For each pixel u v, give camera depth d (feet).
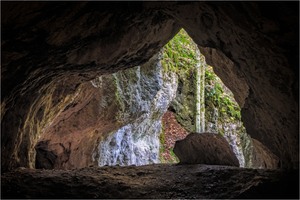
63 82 28.27
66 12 16.70
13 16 14.53
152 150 54.70
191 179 19.61
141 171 23.49
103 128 39.78
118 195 16.72
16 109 21.26
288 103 15.70
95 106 35.76
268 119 19.63
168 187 18.39
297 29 12.64
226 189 16.79
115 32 21.61
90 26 19.43
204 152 25.61
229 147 24.63
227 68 26.48
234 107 59.62
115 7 18.48
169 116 68.80
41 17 15.94
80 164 39.42
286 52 13.91
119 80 38.06
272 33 13.89
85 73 27.71
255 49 16.17
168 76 50.44
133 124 47.93
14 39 16.28
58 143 35.22
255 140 25.02
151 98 42.96
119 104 37.93
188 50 63.82
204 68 61.11
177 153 27.20
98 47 22.39
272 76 16.06
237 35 16.89
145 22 22.03
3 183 16.49
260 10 13.37
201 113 58.75
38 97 24.61
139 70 41.42
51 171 22.00
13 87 19.12
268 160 24.72
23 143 24.47
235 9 14.87
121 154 47.03
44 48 18.86
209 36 20.01
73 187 17.26
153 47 26.05
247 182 16.83
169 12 20.25
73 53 21.76
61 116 33.17
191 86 62.23
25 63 18.86
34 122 26.32
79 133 36.70
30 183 17.17
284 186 14.88
